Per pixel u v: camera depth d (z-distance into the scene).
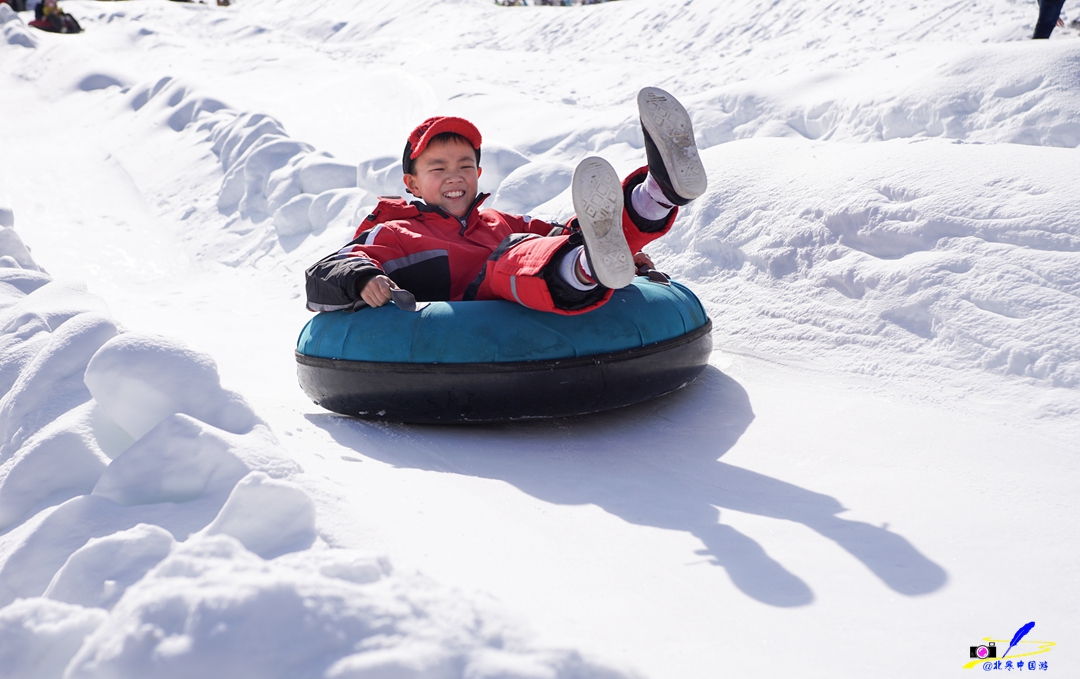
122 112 13.13
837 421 2.97
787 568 1.90
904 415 2.97
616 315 2.98
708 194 4.96
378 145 9.98
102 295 6.67
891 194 4.19
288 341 4.98
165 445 2.04
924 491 2.35
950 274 3.62
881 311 3.72
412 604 1.35
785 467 2.62
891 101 6.82
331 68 15.21
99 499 1.97
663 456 2.76
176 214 9.23
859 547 2.01
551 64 14.14
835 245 4.18
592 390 2.92
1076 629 1.64
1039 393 3.04
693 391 3.43
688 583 1.83
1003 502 2.26
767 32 14.31
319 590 1.33
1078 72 6.25
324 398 3.19
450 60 15.12
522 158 7.36
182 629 1.26
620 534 2.09
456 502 2.24
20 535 1.95
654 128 2.54
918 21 12.48
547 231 3.68
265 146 9.01
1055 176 3.87
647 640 1.58
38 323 3.22
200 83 12.91
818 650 1.58
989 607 1.73
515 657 1.26
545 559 1.91
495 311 2.94
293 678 1.20
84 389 2.59
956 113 6.44
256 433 2.13
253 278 7.22
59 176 10.72
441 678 1.22
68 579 1.63
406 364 2.89
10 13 19.58
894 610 1.72
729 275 4.54
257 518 1.71
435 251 3.29
